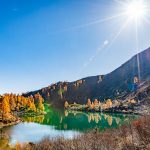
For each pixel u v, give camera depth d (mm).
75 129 124562
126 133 41438
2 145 79938
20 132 114250
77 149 40781
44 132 114375
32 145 65625
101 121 159125
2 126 137625
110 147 35000
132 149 30828
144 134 34625
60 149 47875
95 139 41750
